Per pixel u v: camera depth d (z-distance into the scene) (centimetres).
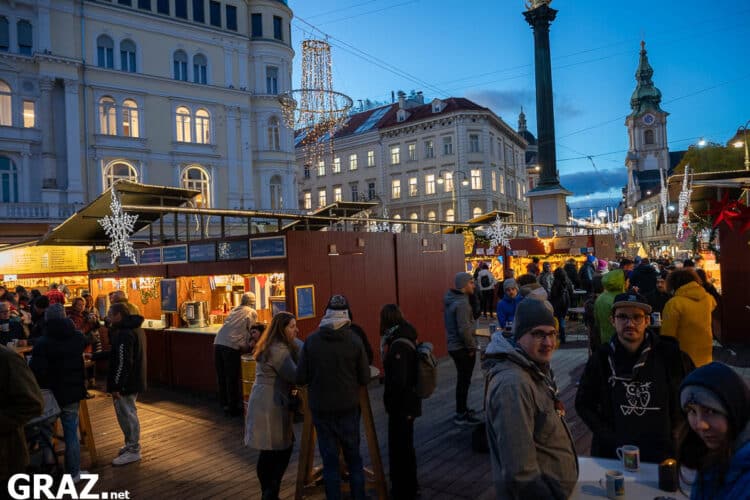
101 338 1128
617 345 328
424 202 5119
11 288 1691
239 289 1043
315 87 1473
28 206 2605
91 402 906
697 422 179
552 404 252
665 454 306
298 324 822
